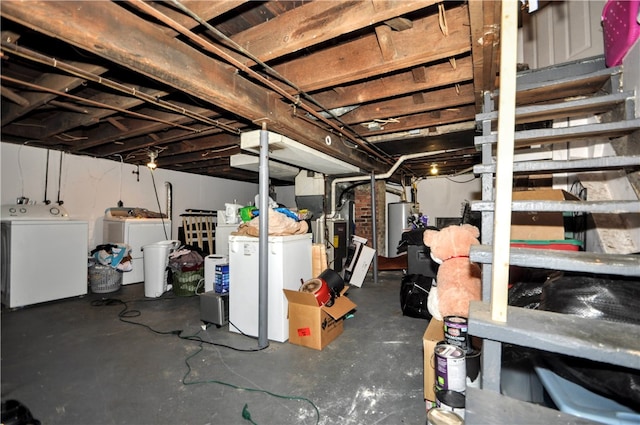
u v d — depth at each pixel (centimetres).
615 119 170
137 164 506
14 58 189
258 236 276
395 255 603
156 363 223
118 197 489
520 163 138
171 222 548
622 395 87
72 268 389
